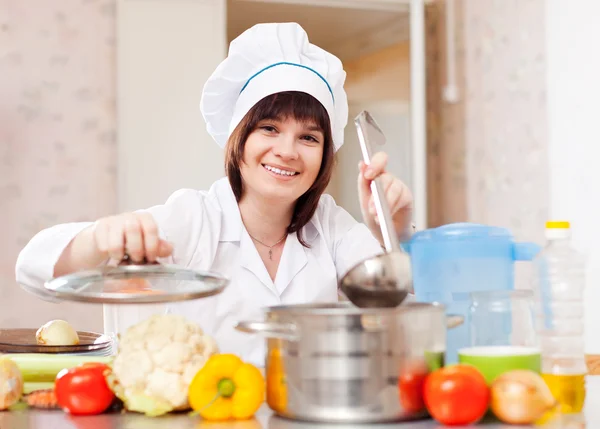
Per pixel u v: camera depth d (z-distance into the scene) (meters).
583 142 3.04
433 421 0.87
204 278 0.93
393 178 1.44
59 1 3.29
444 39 3.75
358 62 3.64
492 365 0.91
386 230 1.05
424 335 0.87
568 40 3.10
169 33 3.27
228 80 1.51
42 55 3.27
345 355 0.84
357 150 3.52
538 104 3.26
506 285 1.11
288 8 3.43
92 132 3.30
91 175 3.29
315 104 1.45
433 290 1.12
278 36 1.46
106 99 3.31
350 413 0.84
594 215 3.00
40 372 1.02
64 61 3.29
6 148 3.23
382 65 3.58
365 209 1.44
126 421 0.89
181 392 0.90
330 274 1.61
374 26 3.57
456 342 1.08
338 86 1.58
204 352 0.93
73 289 0.92
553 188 3.19
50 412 0.95
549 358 0.97
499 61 3.46
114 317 1.50
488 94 3.53
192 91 3.28
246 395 0.88
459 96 3.69
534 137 3.28
